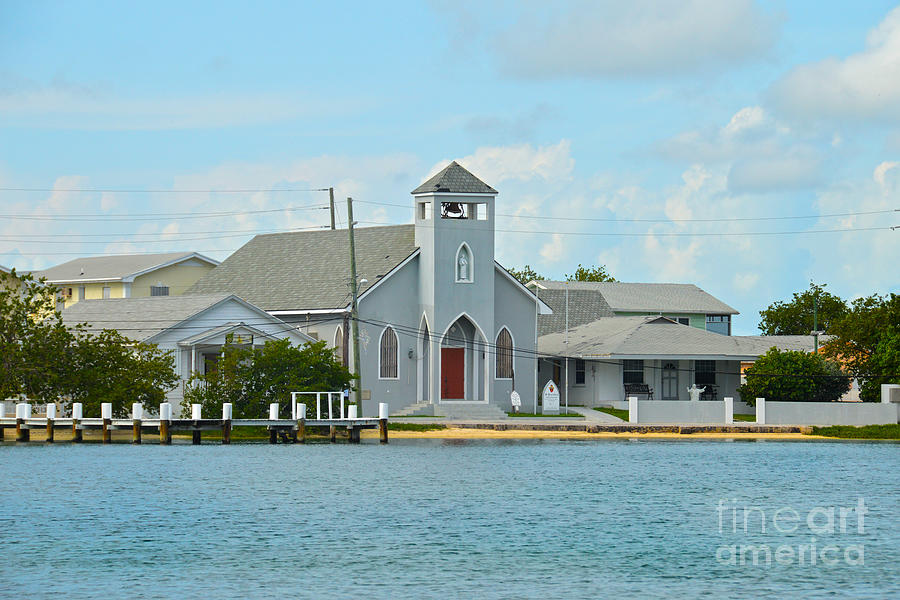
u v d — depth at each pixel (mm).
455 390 151875
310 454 113625
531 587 58969
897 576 61906
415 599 56500
